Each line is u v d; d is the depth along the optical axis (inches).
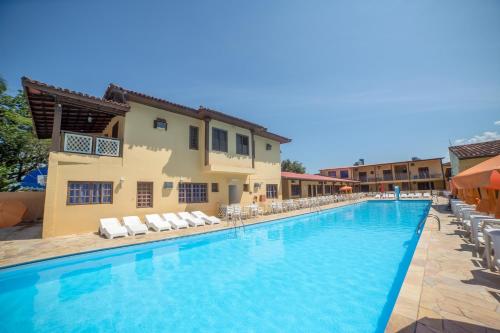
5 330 137.9
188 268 245.6
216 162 531.2
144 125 443.2
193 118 531.5
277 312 154.6
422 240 263.7
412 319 107.7
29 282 209.6
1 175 642.8
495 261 150.3
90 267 248.7
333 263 253.6
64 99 339.6
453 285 145.1
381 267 237.0
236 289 192.5
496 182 141.5
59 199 339.0
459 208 390.9
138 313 156.5
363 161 2144.4
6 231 381.4
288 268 241.1
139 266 252.2
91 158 369.1
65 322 145.8
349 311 152.9
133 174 416.8
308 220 595.5
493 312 113.2
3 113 664.4
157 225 385.1
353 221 572.4
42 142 738.8
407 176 1660.9
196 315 153.0
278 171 780.0
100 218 373.1
